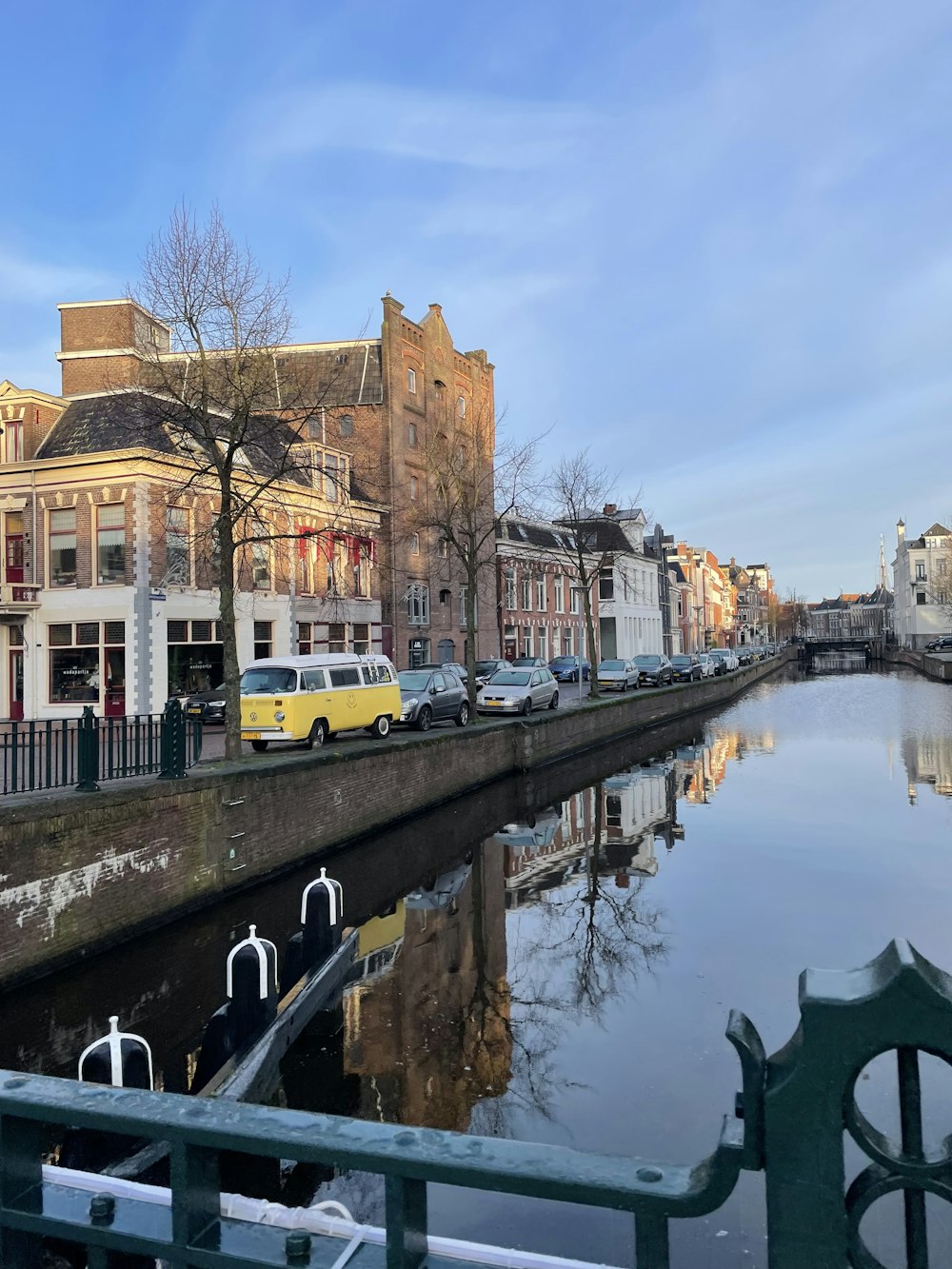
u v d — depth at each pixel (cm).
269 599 2747
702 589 9288
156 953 969
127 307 2670
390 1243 141
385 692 1850
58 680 2430
